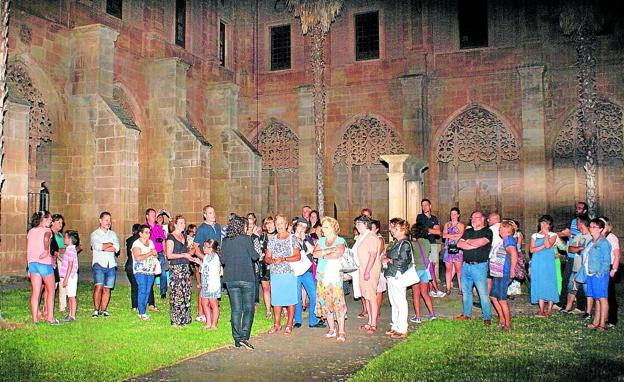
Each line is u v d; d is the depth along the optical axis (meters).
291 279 9.16
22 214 16.09
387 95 26.44
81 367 7.07
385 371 6.77
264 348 8.18
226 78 27.92
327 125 27.47
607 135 23.27
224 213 26.02
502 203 25.72
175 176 22.95
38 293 9.95
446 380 6.39
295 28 28.48
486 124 25.28
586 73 21.61
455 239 13.24
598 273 9.42
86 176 19.58
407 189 17.03
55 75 19.34
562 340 8.55
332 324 8.91
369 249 9.43
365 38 27.30
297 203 28.73
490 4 25.30
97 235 10.73
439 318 10.52
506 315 9.41
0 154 10.69
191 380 6.56
